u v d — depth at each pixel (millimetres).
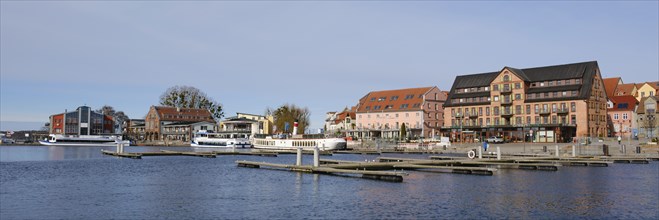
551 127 124812
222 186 45875
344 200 37281
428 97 158250
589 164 69000
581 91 125000
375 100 170625
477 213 32250
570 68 131875
